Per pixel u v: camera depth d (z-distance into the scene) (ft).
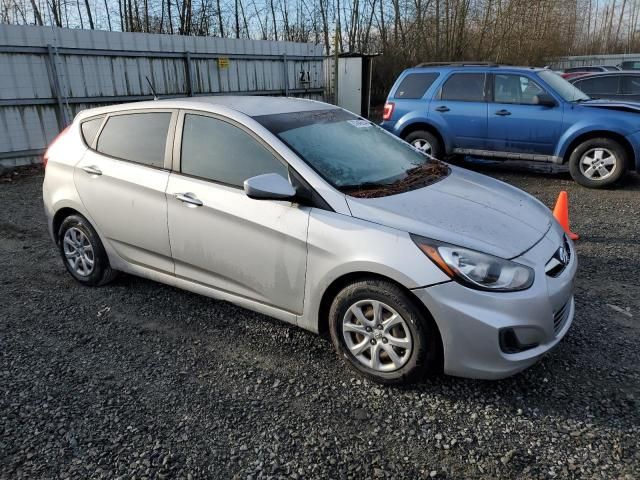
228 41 46.70
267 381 10.80
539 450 8.70
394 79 77.36
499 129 28.81
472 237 9.84
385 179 11.81
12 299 14.93
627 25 161.99
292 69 54.03
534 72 28.14
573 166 27.30
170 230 12.82
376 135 14.07
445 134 30.42
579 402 9.86
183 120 12.88
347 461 8.57
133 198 13.41
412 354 9.93
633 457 8.47
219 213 11.79
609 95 39.34
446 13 77.97
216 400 10.20
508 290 9.41
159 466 8.51
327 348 12.00
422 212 10.42
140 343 12.39
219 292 12.52
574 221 21.29
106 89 38.60
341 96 60.85
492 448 8.79
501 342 9.38
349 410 9.84
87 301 14.69
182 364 11.48
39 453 8.84
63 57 35.65
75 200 14.70
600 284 15.08
